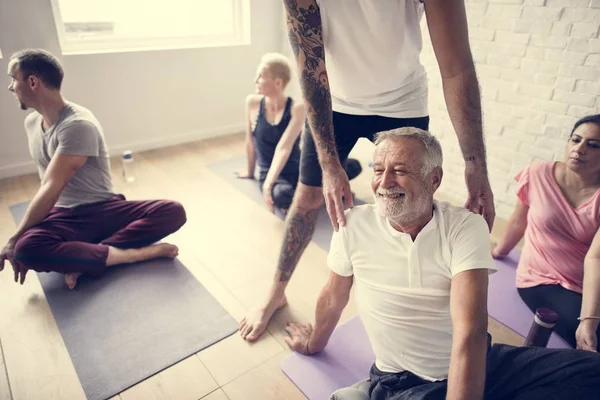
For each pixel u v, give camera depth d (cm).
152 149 336
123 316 162
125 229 188
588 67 194
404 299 100
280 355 148
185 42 342
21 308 164
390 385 105
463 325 87
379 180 97
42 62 159
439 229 97
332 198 111
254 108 255
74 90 289
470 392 82
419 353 104
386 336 107
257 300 175
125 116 317
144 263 193
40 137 177
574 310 147
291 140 233
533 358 98
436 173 98
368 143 308
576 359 94
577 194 152
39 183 273
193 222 230
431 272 97
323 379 137
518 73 220
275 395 133
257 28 358
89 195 186
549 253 159
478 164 119
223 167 303
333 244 111
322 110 117
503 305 174
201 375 139
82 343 149
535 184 164
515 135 232
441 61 117
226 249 208
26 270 168
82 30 300
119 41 311
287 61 233
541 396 91
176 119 344
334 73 137
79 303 167
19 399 128
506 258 206
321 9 119
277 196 236
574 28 194
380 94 139
